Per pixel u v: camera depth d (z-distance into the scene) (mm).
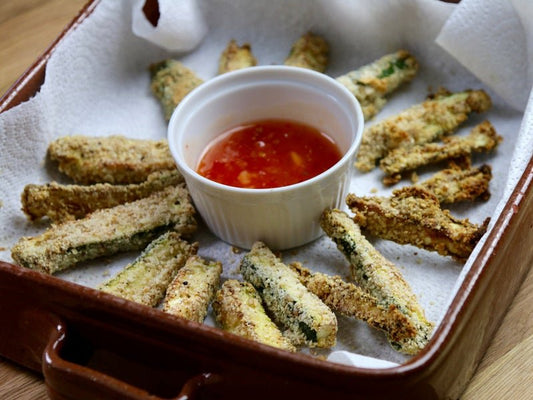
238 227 321
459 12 366
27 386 299
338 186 315
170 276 313
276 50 426
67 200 346
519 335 295
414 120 365
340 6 398
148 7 405
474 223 330
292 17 416
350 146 322
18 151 359
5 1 476
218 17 426
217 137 351
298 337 285
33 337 287
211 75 419
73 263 329
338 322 297
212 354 245
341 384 230
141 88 414
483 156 359
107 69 406
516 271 297
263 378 243
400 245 326
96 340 275
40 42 445
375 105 385
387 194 350
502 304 292
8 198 356
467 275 252
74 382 245
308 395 241
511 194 281
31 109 355
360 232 316
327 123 344
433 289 308
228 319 290
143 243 331
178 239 322
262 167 336
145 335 256
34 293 270
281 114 354
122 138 369
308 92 343
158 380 273
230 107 349
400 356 285
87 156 360
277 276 299
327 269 324
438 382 245
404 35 396
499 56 367
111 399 241
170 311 284
